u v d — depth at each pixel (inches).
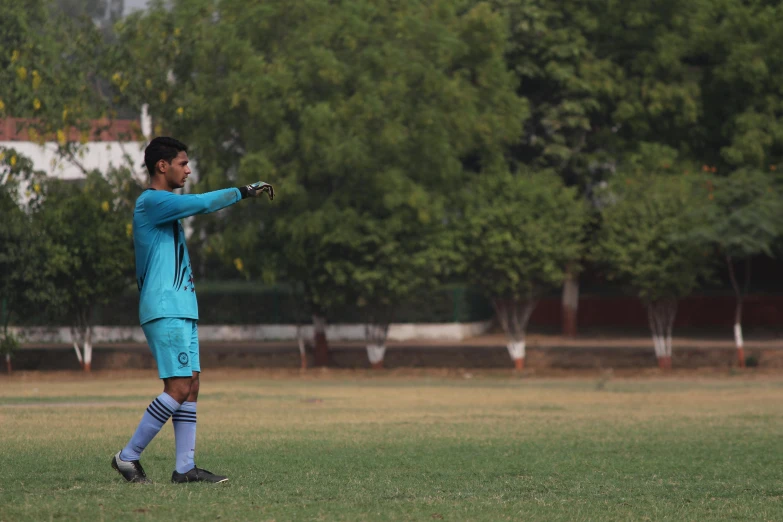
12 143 4926.2
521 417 1920.5
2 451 1128.8
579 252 4126.5
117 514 698.8
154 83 3959.2
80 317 4183.1
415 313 5152.6
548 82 4913.9
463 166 4857.3
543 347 4421.8
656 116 4795.8
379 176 3858.3
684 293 3988.7
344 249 4015.8
